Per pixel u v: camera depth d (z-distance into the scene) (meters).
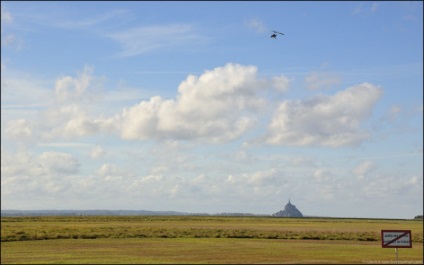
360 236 73.06
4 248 52.31
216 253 46.12
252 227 114.06
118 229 86.44
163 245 56.50
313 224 147.25
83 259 39.94
